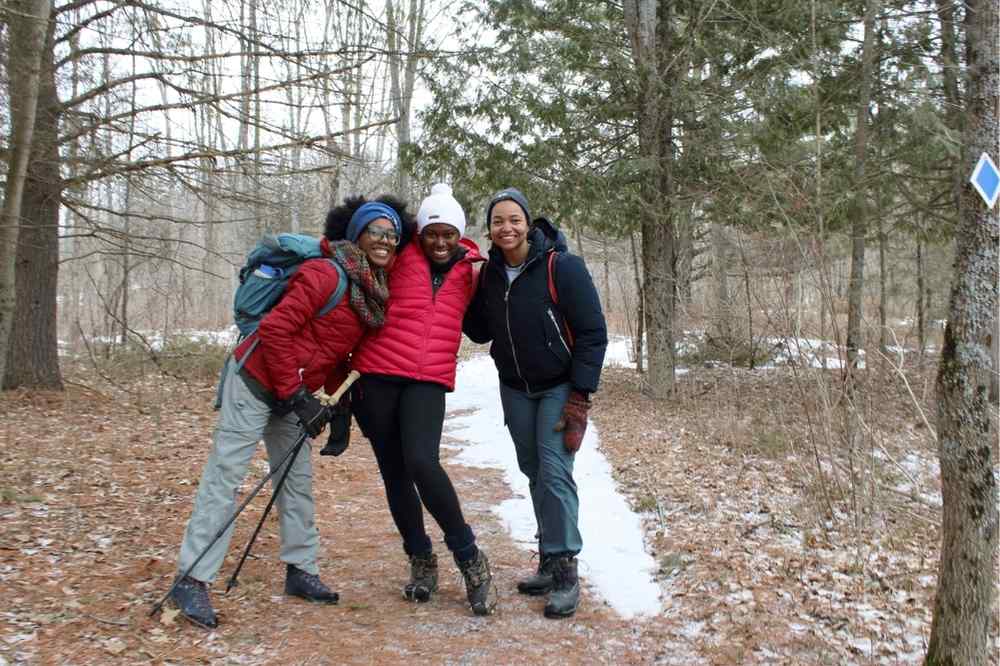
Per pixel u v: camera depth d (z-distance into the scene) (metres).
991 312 2.84
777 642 3.59
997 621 3.75
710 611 3.94
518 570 4.57
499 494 6.54
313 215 11.56
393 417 3.78
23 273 10.16
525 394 3.98
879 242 12.14
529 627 3.74
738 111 10.66
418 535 3.99
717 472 7.04
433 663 3.32
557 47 10.87
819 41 10.09
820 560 4.73
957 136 9.15
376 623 3.70
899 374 5.62
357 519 5.56
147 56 6.98
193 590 3.50
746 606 4.01
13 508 5.01
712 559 4.71
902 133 10.34
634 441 8.60
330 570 4.44
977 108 2.86
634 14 11.23
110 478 6.05
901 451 7.00
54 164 8.27
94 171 7.99
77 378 11.70
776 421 7.93
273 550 4.65
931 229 11.73
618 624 3.82
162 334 15.43
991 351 2.89
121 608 3.56
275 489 3.90
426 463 3.64
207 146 7.64
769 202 7.98
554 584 3.92
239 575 4.18
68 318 21.03
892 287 12.49
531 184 10.82
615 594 4.19
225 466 3.58
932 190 11.16
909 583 4.34
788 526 5.42
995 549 2.89
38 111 7.90
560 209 11.07
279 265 3.71
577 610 3.97
